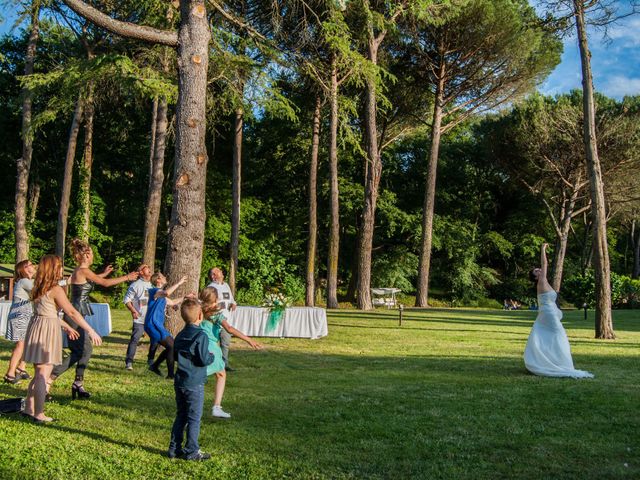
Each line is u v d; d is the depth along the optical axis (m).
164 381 8.25
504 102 32.56
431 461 4.91
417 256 43.72
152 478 4.46
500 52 30.11
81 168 31.66
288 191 39.69
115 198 36.59
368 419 6.24
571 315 25.77
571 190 39.25
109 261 35.69
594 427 5.96
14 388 7.44
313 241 28.78
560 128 35.44
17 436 5.34
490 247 47.16
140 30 10.73
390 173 44.19
